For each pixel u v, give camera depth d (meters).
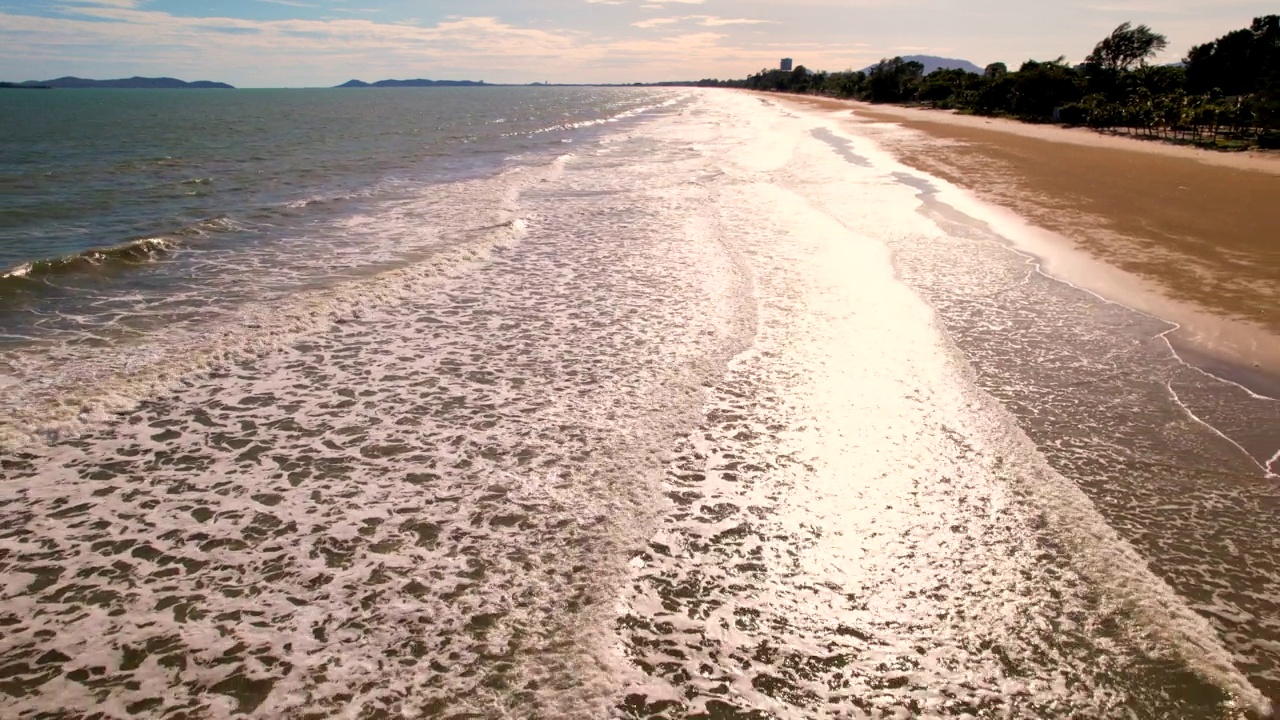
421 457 6.85
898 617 4.81
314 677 4.35
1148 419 7.45
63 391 7.95
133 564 5.37
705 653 4.55
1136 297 11.20
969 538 5.57
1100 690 4.24
